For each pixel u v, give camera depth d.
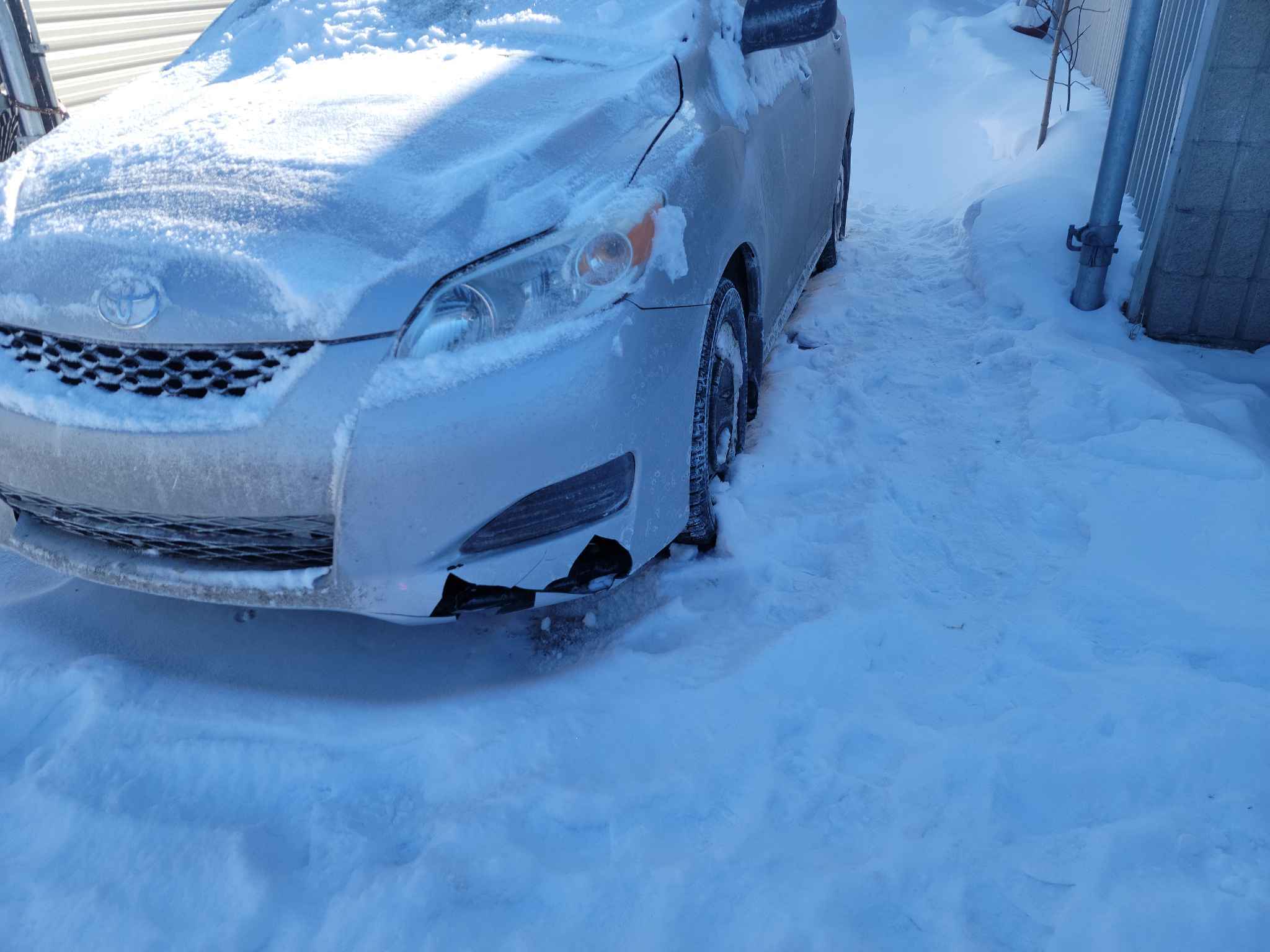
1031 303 3.84
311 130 2.12
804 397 3.26
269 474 1.76
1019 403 3.19
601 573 2.10
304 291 1.73
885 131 8.34
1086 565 2.32
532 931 1.55
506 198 1.90
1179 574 2.27
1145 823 1.64
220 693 2.09
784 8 2.70
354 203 1.86
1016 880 1.57
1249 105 3.15
